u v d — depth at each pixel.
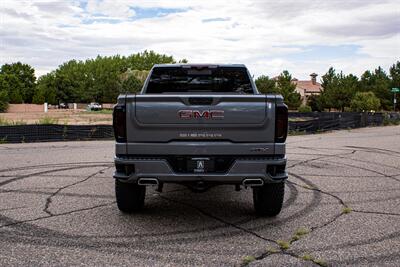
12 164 9.79
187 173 4.66
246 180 4.66
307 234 4.63
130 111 4.68
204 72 6.64
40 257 3.90
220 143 4.66
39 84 125.25
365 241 4.40
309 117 40.31
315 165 9.94
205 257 3.92
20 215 5.36
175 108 4.65
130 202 5.29
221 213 5.55
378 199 6.40
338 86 68.75
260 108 4.64
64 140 16.55
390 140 17.55
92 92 104.75
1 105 72.38
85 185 7.32
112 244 4.27
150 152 4.69
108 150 12.94
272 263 3.78
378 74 84.44
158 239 4.44
